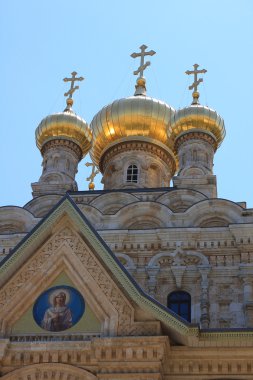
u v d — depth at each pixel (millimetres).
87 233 24328
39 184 37406
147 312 22625
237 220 30688
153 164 40344
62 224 24875
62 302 23641
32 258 24500
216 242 28922
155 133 41094
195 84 41875
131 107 41156
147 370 21750
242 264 27969
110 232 29656
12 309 23672
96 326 22984
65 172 38844
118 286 23344
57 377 22297
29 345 22688
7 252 30234
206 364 22656
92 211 31625
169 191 33812
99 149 42156
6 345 22719
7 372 22562
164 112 41312
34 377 22406
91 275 23781
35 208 34625
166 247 29125
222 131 39438
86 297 23531
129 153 40406
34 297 23906
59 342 22594
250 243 28625
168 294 27828
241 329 22641
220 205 31047
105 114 41656
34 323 23406
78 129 40375
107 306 23109
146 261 29000
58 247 24500
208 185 35438
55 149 39875
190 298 27578
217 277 27891
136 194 35000
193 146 38000
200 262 28391
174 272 28156
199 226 30406
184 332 22109
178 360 22719
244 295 27078
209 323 26469
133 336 22078
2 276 24000
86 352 22375
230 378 22422
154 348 21859
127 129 41125
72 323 23188
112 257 23750
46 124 40438
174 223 31000
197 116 38781
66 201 24859
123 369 21875
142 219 31375
